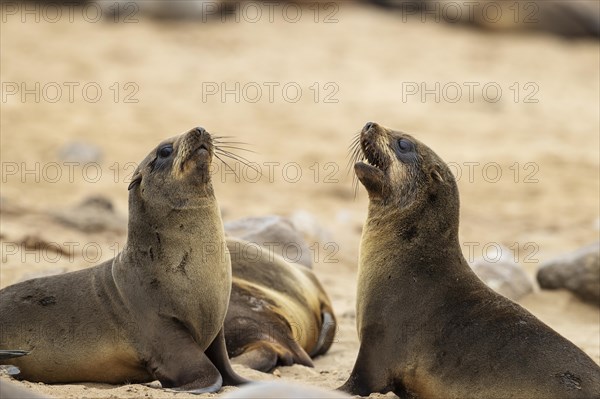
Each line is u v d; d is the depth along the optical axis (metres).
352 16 144.25
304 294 38.19
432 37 136.50
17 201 62.88
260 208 68.69
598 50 140.50
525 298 46.94
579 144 93.81
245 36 126.12
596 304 46.09
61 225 55.00
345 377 33.34
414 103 104.38
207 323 30.36
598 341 40.38
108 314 30.34
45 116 89.12
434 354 29.00
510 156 88.06
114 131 87.25
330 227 64.19
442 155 87.31
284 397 18.94
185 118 93.19
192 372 29.19
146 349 29.89
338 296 47.28
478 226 67.56
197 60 113.19
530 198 76.25
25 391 20.81
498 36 142.62
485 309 29.12
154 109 94.94
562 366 26.92
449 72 118.94
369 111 100.31
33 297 31.17
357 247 59.31
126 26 123.44
